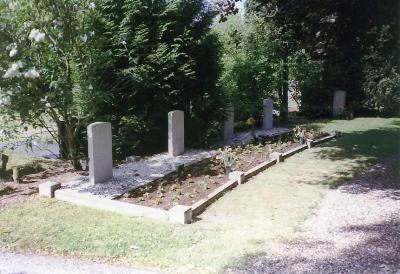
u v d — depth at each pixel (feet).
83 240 22.39
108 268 19.44
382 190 29.04
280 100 62.75
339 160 37.76
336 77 64.13
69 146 36.09
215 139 46.19
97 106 36.06
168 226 24.00
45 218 25.50
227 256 19.92
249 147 42.86
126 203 26.73
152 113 41.96
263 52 58.59
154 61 39.96
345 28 33.17
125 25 39.22
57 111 37.24
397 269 17.92
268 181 31.96
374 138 47.09
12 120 36.50
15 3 31.09
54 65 33.30
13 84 30.78
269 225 23.63
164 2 41.70
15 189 30.96
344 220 23.82
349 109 63.57
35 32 29.55
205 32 44.47
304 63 62.95
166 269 19.13
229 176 31.89
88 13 33.73
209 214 25.82
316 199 27.61
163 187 30.55
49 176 34.06
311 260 19.03
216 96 44.96
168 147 40.98
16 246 22.04
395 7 30.83
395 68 60.95
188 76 42.22
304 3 32.63
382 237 21.26
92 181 31.04
